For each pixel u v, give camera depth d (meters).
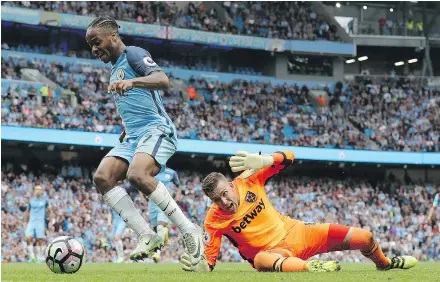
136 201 27.72
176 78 39.06
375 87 41.38
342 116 39.59
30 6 35.12
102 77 35.66
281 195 33.81
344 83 42.19
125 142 7.18
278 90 40.03
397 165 38.88
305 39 41.31
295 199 33.81
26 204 26.38
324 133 38.03
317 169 38.41
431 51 46.09
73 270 6.93
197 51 41.53
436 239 33.59
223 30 39.81
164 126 7.00
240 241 6.98
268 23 41.16
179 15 39.38
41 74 34.66
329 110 39.75
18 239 24.78
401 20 45.22
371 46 43.91
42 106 31.28
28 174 31.31
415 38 43.06
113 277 6.23
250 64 42.81
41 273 7.55
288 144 36.38
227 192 6.75
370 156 36.12
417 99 41.22
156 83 6.65
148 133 6.93
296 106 39.38
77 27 35.69
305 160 35.53
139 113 7.00
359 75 42.16
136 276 6.41
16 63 34.50
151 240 7.03
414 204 36.22
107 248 25.94
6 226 24.98
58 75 34.84
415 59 45.78
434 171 40.16
